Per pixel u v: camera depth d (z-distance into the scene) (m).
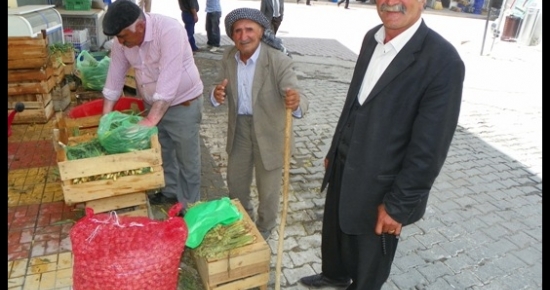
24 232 2.93
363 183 1.90
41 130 4.54
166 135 3.16
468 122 6.09
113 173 2.56
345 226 2.04
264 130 2.57
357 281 2.24
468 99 7.20
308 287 2.69
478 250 3.17
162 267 1.93
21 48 4.32
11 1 5.41
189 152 3.12
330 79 7.99
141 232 1.95
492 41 12.16
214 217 2.34
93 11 7.66
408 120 1.74
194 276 2.66
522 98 7.42
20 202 3.26
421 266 2.95
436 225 3.46
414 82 1.67
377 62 1.84
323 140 5.13
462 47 12.00
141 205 2.89
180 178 3.26
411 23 1.69
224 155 4.50
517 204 3.89
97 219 2.01
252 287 2.46
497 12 18.95
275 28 9.41
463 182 4.26
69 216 3.13
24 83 4.49
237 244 2.31
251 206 3.04
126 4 2.46
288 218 3.44
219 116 5.64
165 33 2.59
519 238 3.35
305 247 3.08
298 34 12.54
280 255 2.41
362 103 1.90
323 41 11.75
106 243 1.87
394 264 2.95
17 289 2.45
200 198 3.63
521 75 9.17
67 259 2.71
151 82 2.87
